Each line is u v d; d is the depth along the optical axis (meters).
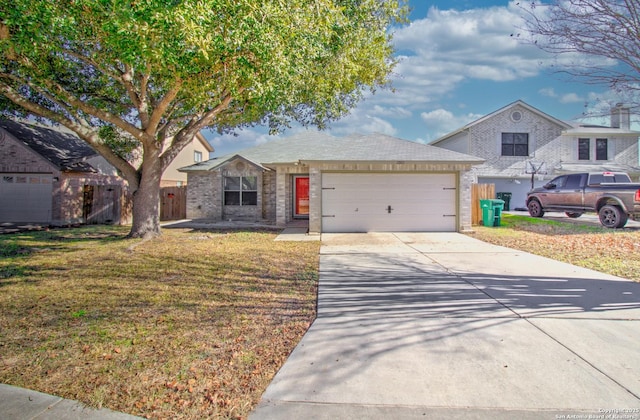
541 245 9.45
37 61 7.84
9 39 6.29
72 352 3.43
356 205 12.62
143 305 4.80
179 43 5.82
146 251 8.85
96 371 3.08
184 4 5.44
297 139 20.39
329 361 3.25
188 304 4.85
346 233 12.30
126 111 12.18
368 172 12.59
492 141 21.66
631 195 11.95
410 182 12.62
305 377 2.98
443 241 10.46
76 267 7.11
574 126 22.05
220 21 6.24
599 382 2.86
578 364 3.14
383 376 2.98
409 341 3.64
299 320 4.27
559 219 15.62
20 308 4.66
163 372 3.07
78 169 16.27
